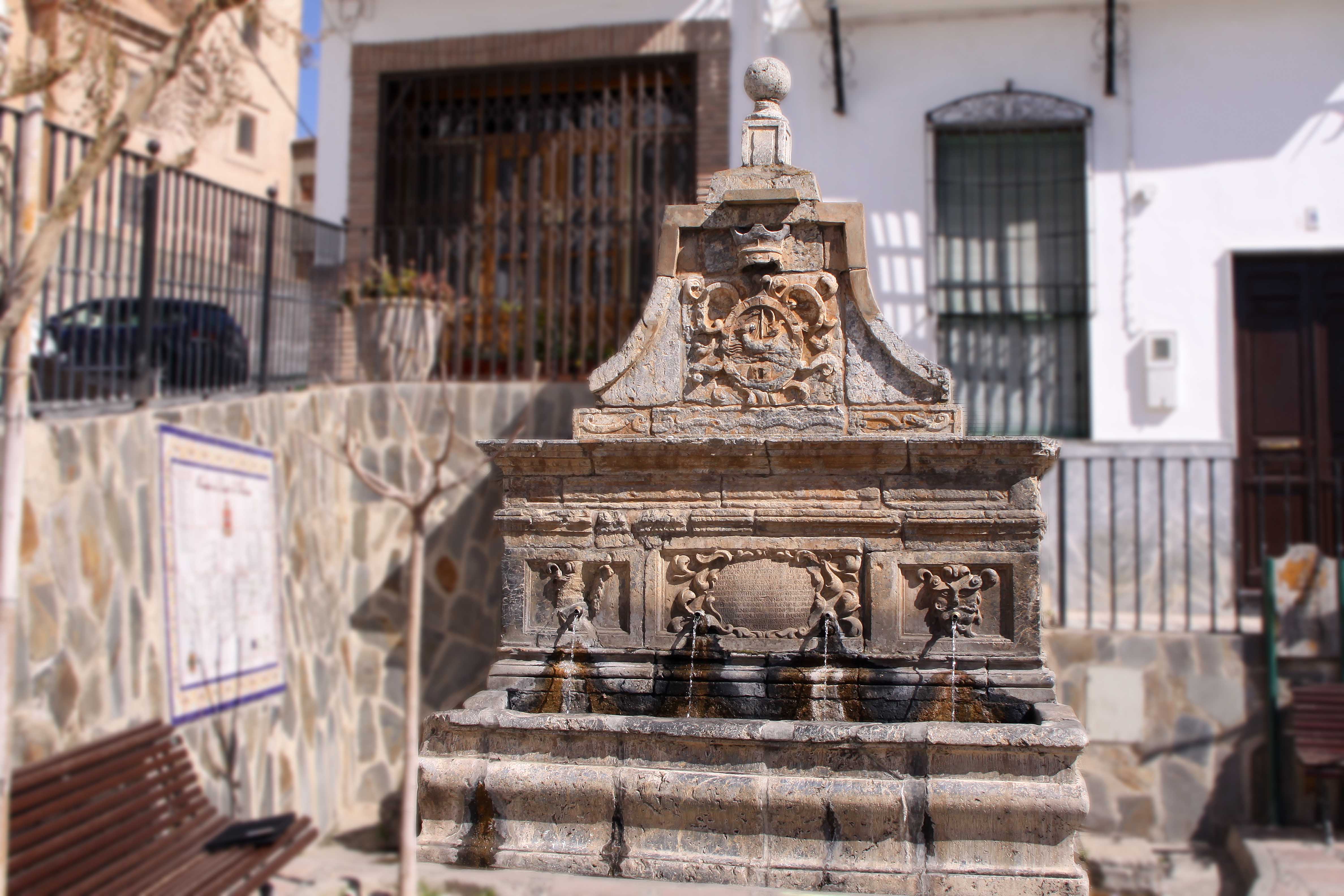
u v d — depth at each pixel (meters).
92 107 4.32
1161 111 8.67
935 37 8.93
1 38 4.13
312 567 8.04
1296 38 8.57
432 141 10.05
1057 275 8.84
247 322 7.79
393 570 8.54
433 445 8.60
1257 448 8.63
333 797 8.06
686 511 4.14
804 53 9.09
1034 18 8.84
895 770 3.42
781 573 4.11
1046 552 8.61
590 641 4.15
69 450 5.54
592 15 9.65
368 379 8.91
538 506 4.25
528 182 10.00
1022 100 8.79
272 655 7.30
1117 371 8.63
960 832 3.36
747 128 4.41
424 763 3.62
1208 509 8.18
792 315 4.28
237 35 6.16
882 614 4.03
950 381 4.14
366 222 9.95
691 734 3.48
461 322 8.77
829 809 3.40
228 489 6.94
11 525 3.48
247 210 7.88
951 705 3.95
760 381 4.25
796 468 4.12
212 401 7.03
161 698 6.09
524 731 3.59
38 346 6.06
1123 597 8.48
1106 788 7.04
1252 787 6.92
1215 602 7.21
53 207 3.56
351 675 8.48
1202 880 6.46
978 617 3.99
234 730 6.77
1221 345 8.54
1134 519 7.71
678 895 4.21
